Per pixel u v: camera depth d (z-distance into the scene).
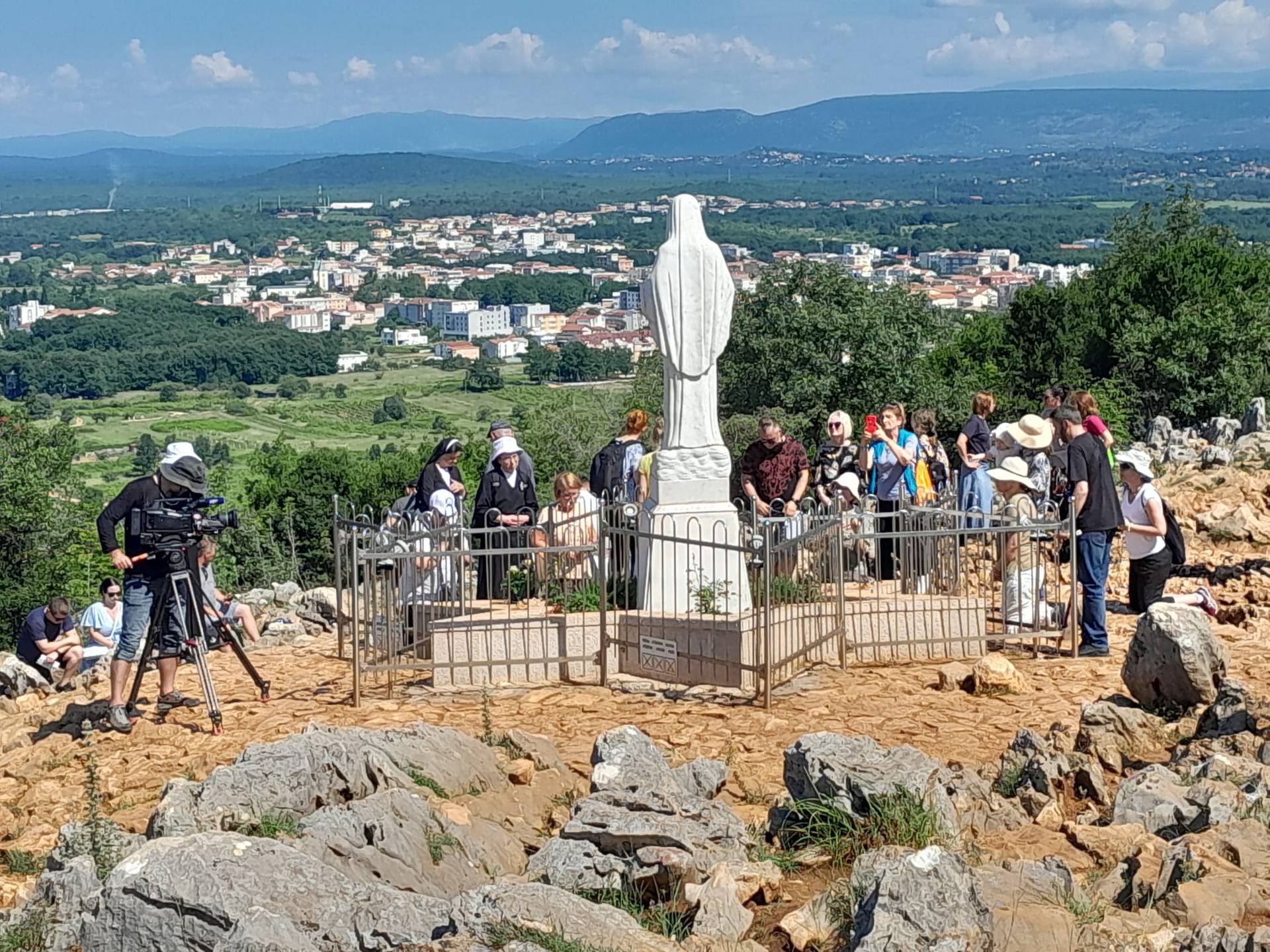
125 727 10.38
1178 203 52.53
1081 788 7.70
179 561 10.42
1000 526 12.63
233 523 10.67
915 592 12.59
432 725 8.38
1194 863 5.81
